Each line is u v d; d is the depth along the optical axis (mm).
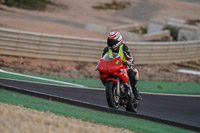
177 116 37969
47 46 62688
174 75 69562
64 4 139375
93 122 25797
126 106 31531
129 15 146750
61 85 46875
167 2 180875
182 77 68938
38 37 61625
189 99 49250
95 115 28344
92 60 67312
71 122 22922
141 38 98625
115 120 27891
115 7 152875
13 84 41375
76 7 140125
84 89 46625
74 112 28203
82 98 40156
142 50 72812
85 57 66562
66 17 121500
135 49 71750
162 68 73812
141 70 69438
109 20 131875
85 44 65938
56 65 61281
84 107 30766
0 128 16656
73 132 18750
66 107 29609
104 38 95750
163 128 28641
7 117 19188
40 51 62188
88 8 142750
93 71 62875
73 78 55062
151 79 63750
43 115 23797
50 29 92375
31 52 61438
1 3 115938
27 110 25016
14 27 84250
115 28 103188
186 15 162500
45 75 53312
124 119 28891
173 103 45094
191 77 70062
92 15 134375
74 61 65500
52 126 19500
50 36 62625
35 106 27969
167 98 48062
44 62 61188
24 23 93438
